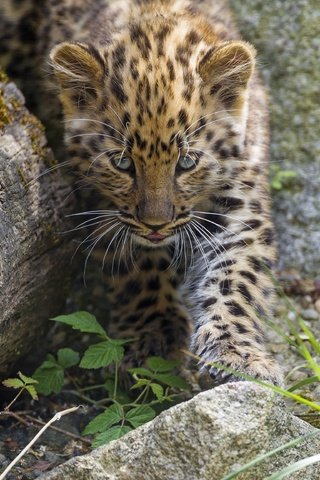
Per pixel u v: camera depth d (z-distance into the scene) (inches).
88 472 326.0
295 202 549.0
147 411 395.2
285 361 460.1
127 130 413.4
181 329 465.7
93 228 451.8
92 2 477.1
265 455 306.7
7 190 382.0
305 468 330.0
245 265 432.1
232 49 423.8
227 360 390.6
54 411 427.2
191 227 438.3
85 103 432.5
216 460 313.7
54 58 432.5
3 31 496.4
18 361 426.9
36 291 410.3
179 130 410.9
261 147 460.8
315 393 423.2
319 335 486.6
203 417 317.4
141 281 462.9
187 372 450.9
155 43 426.6
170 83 411.8
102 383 451.5
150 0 462.9
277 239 535.5
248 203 445.4
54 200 421.1
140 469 322.0
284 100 571.5
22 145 403.5
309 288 516.4
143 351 453.1
